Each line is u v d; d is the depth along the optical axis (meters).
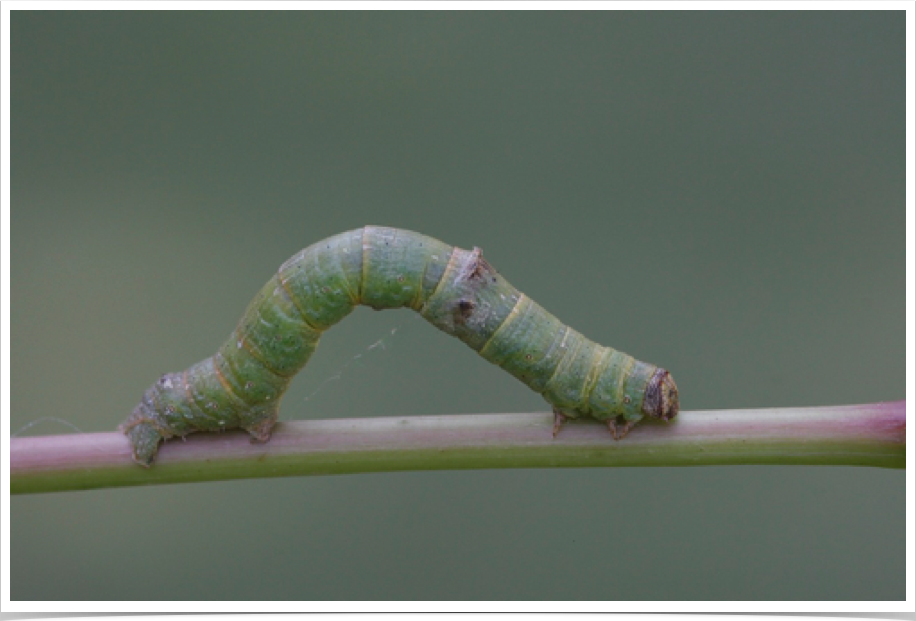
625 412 0.24
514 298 0.24
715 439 0.24
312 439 0.24
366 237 0.24
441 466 0.24
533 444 0.24
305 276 0.24
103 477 0.24
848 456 0.23
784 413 0.24
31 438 0.24
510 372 0.24
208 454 0.24
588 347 0.24
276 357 0.24
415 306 0.24
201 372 0.24
